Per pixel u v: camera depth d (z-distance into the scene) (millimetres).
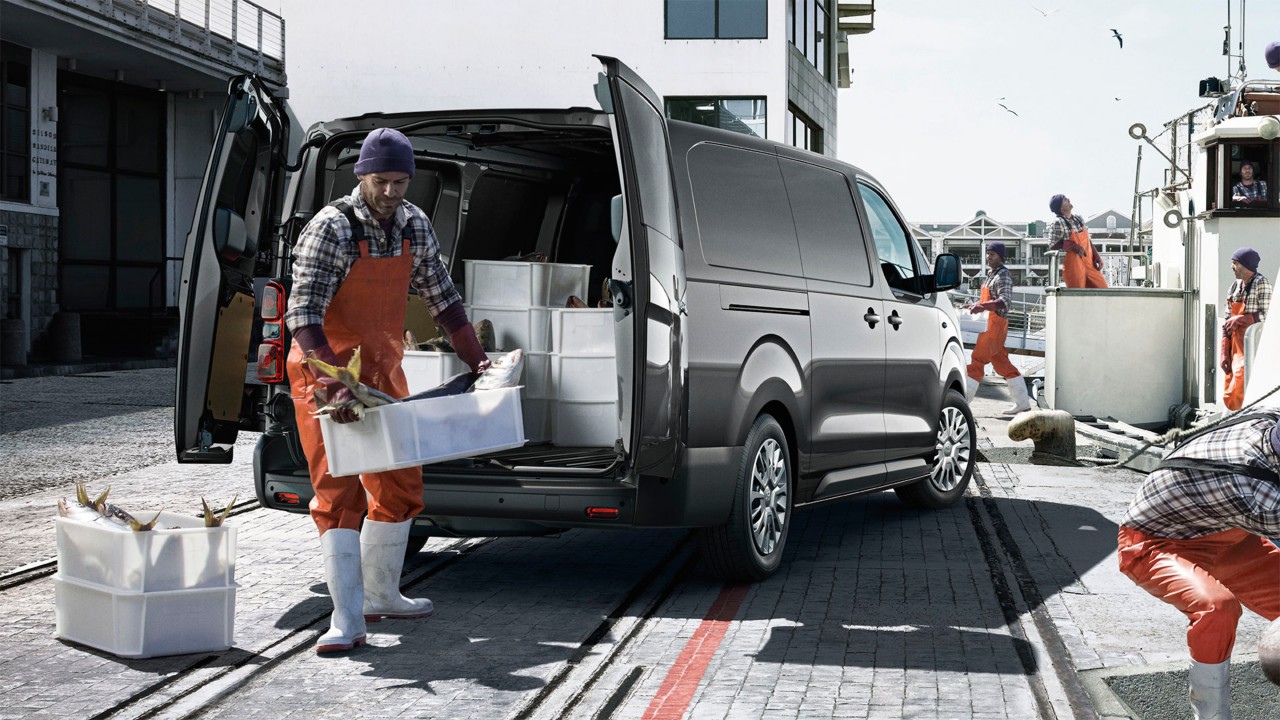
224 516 4844
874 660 4742
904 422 7688
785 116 26422
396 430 4484
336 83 27016
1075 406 15602
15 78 24125
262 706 4164
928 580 6168
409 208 4898
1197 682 3732
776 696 4289
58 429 12742
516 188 7434
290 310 4664
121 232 29000
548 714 4078
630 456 5199
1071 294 15539
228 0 28406
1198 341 15312
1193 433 3826
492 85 26688
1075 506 8602
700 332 5633
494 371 4812
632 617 5434
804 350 6465
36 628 5156
